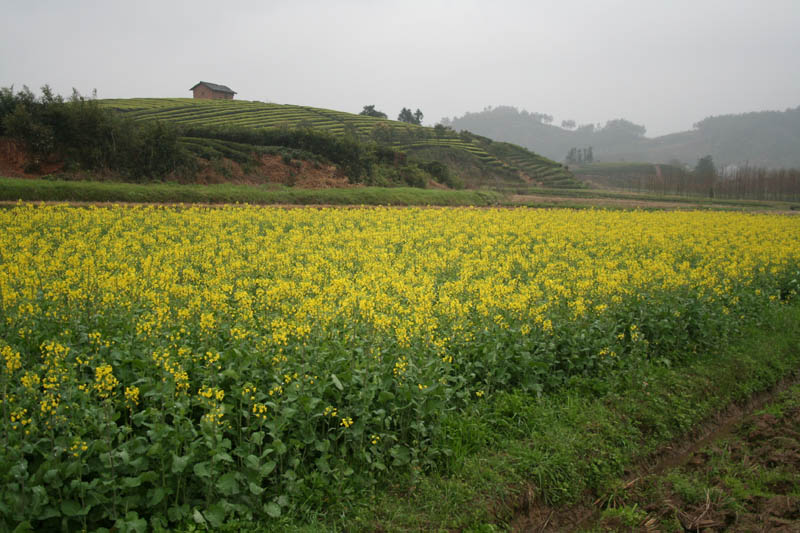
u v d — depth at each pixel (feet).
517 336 31.30
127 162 138.21
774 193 312.50
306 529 19.01
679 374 33.91
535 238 82.64
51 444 18.35
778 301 50.78
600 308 35.76
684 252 69.82
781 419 30.04
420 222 98.58
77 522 17.71
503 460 23.94
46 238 59.26
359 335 28.96
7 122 127.44
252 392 21.72
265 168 165.27
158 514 18.22
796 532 20.31
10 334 25.58
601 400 29.89
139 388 21.88
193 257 52.24
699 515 22.16
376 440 22.15
